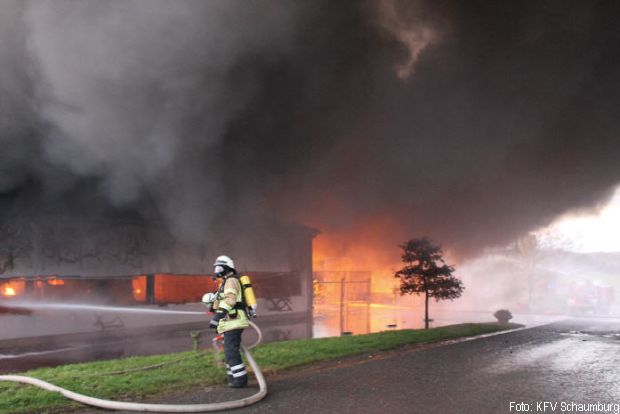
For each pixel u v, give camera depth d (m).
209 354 7.93
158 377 6.23
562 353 8.95
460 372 6.97
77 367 7.12
